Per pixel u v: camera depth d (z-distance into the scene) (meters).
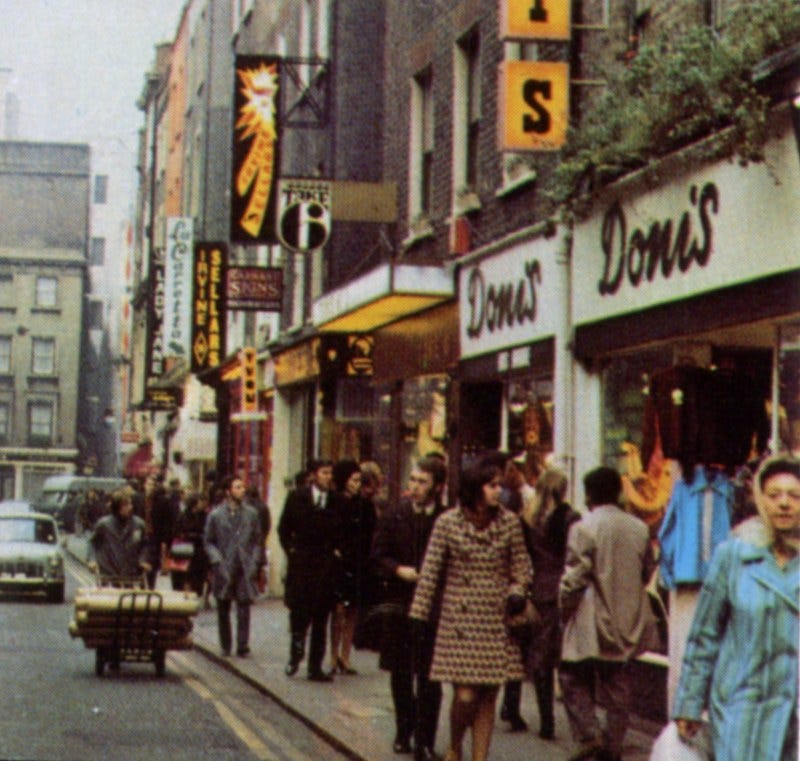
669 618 15.45
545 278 19.91
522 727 15.45
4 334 113.12
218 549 22.64
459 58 24.53
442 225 25.16
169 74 73.75
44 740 14.62
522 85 17.77
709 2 15.37
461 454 23.81
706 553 14.78
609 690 13.43
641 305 16.59
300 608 19.38
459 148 24.44
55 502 82.12
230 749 14.40
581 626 13.39
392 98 28.67
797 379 13.68
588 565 13.32
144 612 20.12
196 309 46.91
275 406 39.25
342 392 34.09
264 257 43.69
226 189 53.25
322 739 15.25
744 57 13.12
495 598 12.54
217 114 54.41
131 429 88.50
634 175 16.47
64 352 113.44
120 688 19.03
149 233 68.19
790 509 8.10
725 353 15.81
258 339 42.69
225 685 19.78
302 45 38.66
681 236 15.55
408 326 26.86
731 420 14.99
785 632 8.02
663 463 16.19
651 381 15.68
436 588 12.71
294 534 19.55
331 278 33.81
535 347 20.25
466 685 12.51
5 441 112.50
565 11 17.91
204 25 59.66
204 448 53.38
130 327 94.69
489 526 12.59
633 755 14.02
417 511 14.16
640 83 15.27
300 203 29.12
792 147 13.19
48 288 113.69
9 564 36.81
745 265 14.20
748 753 7.98
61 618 31.64
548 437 19.78
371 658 22.83
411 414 27.17
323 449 34.16
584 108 18.38
